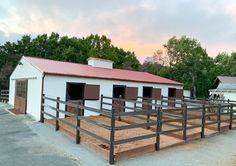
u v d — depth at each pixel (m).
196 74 37.06
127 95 16.28
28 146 7.39
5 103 20.31
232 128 12.08
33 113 12.98
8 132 9.24
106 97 14.09
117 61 47.97
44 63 14.88
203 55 41.78
